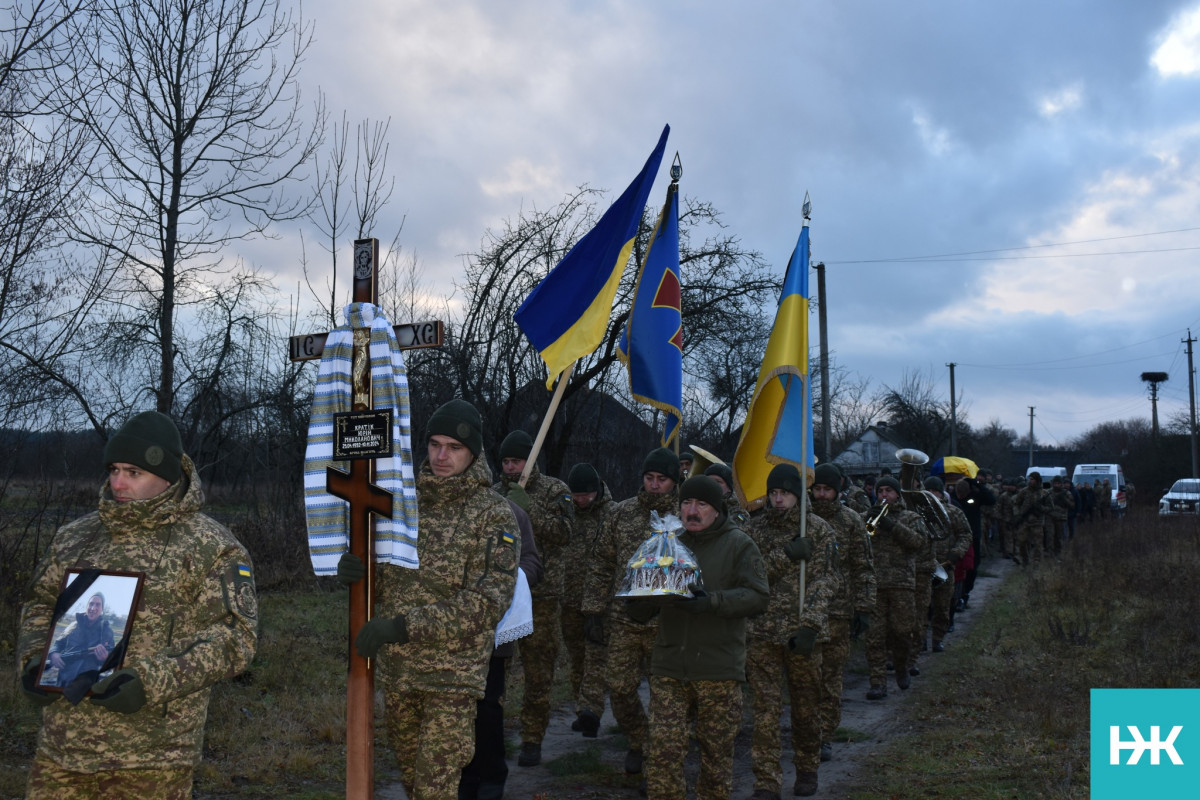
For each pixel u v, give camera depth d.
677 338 7.50
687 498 5.28
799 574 6.24
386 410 4.06
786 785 6.55
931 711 8.51
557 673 9.80
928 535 10.63
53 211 8.63
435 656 4.05
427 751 4.02
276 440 16.84
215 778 5.79
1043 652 10.59
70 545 3.17
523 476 6.34
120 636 2.92
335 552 4.27
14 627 8.42
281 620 11.01
